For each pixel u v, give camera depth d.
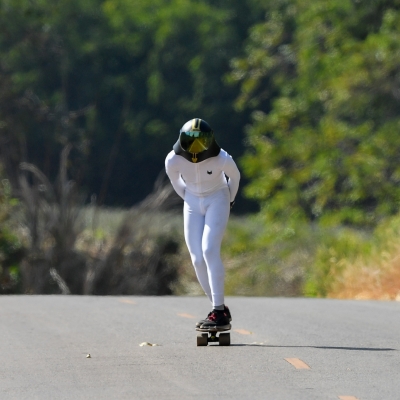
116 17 185.00
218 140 186.25
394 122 93.50
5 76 100.12
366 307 42.66
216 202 29.25
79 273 74.31
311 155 96.69
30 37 117.81
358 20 100.50
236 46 187.38
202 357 27.33
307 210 98.00
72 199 77.06
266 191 96.75
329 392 22.44
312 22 102.06
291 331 33.41
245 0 192.12
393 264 56.69
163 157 188.50
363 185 91.44
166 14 187.38
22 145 92.31
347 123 104.50
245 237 91.88
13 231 75.31
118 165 185.75
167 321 36.00
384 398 21.81
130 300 44.72
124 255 76.19
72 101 178.50
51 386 23.33
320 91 98.38
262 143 98.56
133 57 189.12
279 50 112.31
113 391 22.64
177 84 189.62
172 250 77.69
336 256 63.97
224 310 29.19
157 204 77.88
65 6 173.50
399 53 91.62
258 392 22.44
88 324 34.97
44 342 30.41
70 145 83.31
